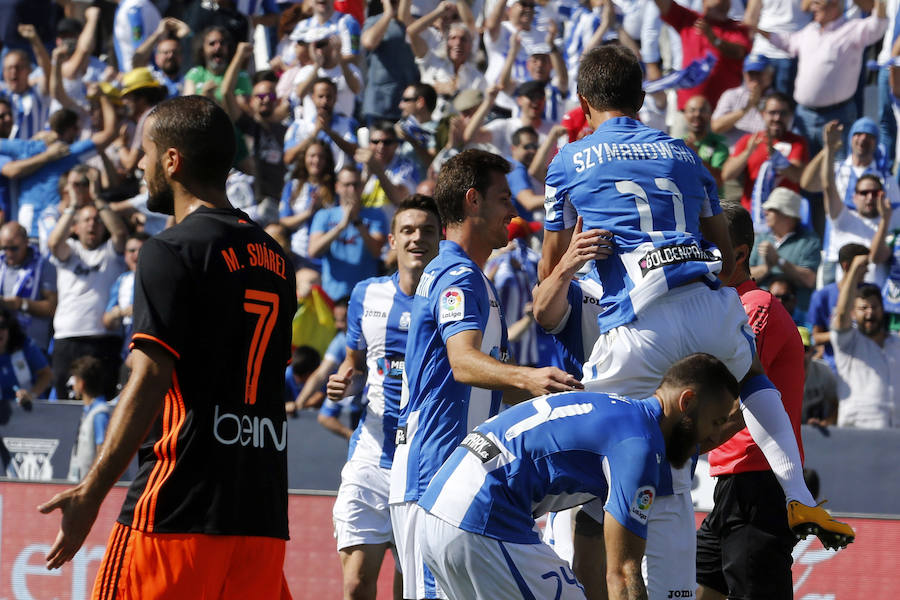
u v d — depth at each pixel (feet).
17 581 74.23
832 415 80.48
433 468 45.75
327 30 111.14
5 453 85.10
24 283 96.68
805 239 92.73
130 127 111.45
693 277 40.57
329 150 99.91
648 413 37.68
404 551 47.55
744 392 43.73
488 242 46.16
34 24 133.49
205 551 34.83
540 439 37.55
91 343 95.09
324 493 73.20
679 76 102.01
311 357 87.92
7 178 105.19
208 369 35.32
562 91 109.81
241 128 106.83
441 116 109.70
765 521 48.96
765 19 108.78
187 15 123.75
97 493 34.04
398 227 62.39
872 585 64.75
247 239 36.91
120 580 34.78
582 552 43.01
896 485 73.41
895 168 103.35
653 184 41.16
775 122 96.99
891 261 90.12
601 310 46.26
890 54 102.94
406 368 46.85
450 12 116.98
